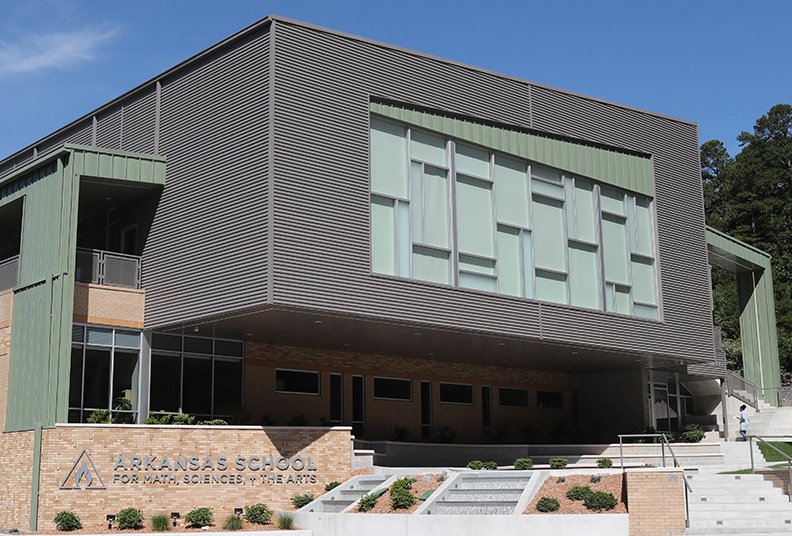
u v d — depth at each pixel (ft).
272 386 98.68
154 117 92.94
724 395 134.92
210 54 87.40
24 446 79.82
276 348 99.60
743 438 128.47
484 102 95.40
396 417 110.73
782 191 255.29
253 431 82.38
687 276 112.47
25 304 85.25
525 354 108.47
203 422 85.46
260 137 80.18
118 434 77.36
